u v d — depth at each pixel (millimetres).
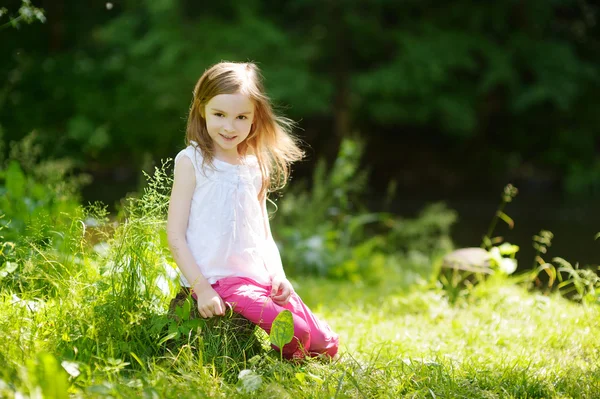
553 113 19797
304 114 18859
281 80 17078
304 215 7980
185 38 17500
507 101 19156
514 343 3721
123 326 2879
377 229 10914
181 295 3125
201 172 3080
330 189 8406
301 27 19203
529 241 10539
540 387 2855
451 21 18656
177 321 2992
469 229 11906
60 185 4672
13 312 2943
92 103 18109
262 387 2652
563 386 2898
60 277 3246
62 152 16938
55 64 18688
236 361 2922
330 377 2775
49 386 2031
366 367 3012
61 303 3041
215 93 3053
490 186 19625
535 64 18141
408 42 17828
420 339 3803
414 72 17594
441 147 20344
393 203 16000
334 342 3141
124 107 18156
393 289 6176
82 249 3340
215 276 3039
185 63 17453
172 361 2814
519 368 3090
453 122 18234
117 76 18672
